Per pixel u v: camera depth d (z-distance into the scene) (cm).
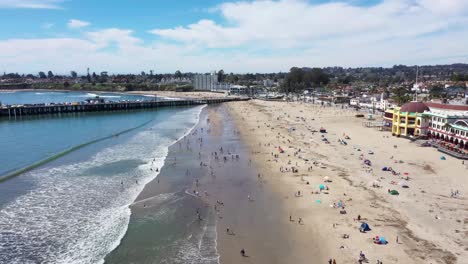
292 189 5919
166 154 8481
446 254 3812
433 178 6375
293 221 4722
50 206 5278
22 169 7106
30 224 4694
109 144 9725
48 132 11912
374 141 9925
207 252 3991
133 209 5166
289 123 13700
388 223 4556
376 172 6806
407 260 3719
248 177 6631
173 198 5588
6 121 15162
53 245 4166
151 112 19212
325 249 3994
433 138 9725
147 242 4222
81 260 3847
